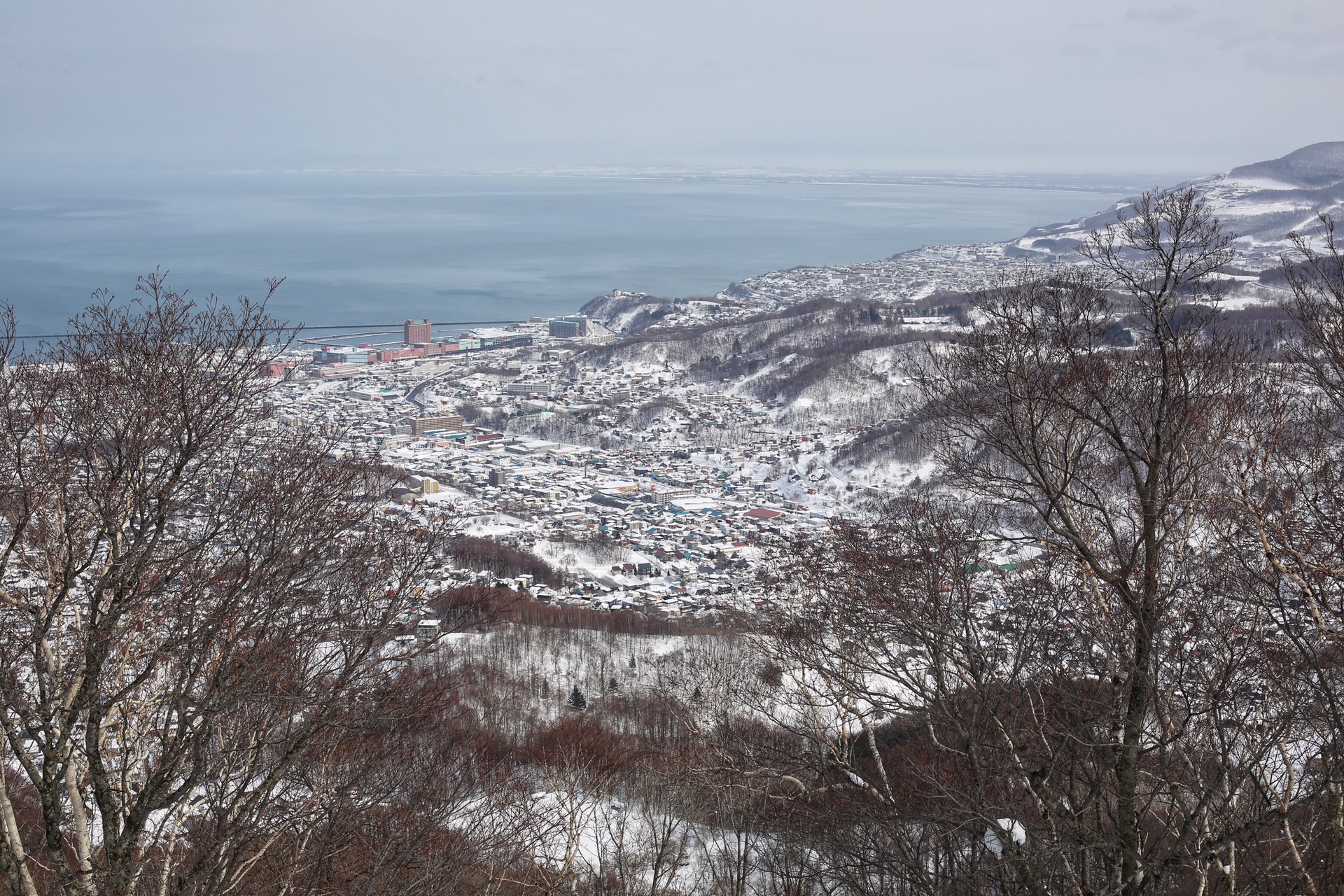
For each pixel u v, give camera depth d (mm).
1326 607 10555
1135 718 10383
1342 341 10945
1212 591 11133
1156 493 10844
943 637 12398
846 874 13539
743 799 16906
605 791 21438
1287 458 11273
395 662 13562
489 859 15102
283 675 11312
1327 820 11336
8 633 10617
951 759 13859
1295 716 10266
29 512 10250
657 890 16797
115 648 11273
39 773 12406
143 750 11859
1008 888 11883
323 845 11711
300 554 11516
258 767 11797
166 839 12125
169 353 12055
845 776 14000
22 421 11031
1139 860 10180
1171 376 11180
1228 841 9969
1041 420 11820
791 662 16328
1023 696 12406
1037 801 11312
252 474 12430
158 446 11477
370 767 12188
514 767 20766
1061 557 12680
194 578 11008
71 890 9781
